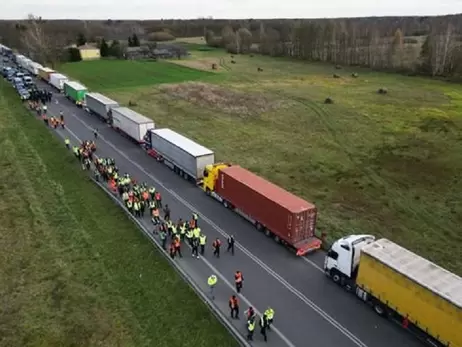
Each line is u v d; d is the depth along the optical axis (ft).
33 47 429.38
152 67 403.34
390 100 262.26
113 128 194.70
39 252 93.86
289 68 415.23
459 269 92.99
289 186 136.15
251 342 68.95
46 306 76.79
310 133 195.52
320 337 70.69
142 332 70.85
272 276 87.66
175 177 140.46
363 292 77.92
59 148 164.66
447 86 314.35
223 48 593.83
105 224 107.34
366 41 487.61
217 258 93.76
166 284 83.66
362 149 173.58
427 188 136.56
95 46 500.74
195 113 228.02
